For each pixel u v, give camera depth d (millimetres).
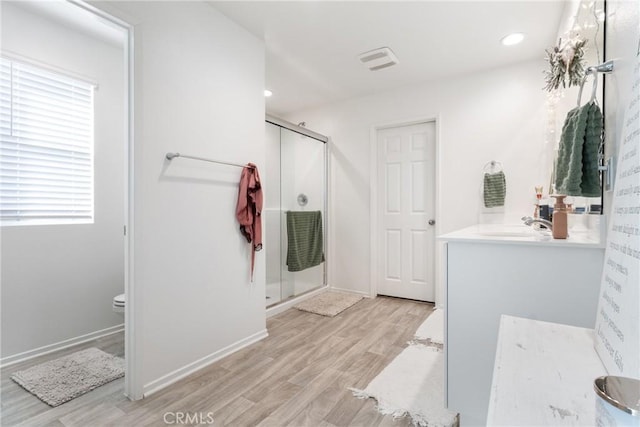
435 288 3307
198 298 2004
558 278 1266
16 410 1593
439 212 3254
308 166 3713
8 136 2143
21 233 2166
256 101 2465
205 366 2031
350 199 3855
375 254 3688
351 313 3111
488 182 2961
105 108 2619
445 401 1478
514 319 933
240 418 1532
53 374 1929
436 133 3277
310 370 1987
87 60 2504
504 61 2869
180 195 1898
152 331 1741
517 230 2191
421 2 2061
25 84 2211
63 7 2162
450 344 1470
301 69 3041
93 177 2549
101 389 1777
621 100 937
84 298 2479
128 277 1696
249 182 2344
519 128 2893
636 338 515
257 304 2471
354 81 3322
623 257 629
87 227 2504
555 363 674
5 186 2135
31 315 2197
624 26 885
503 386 592
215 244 2127
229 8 2123
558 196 1415
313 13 2180
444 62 2889
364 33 2428
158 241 1772
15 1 2094
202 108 2037
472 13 2174
